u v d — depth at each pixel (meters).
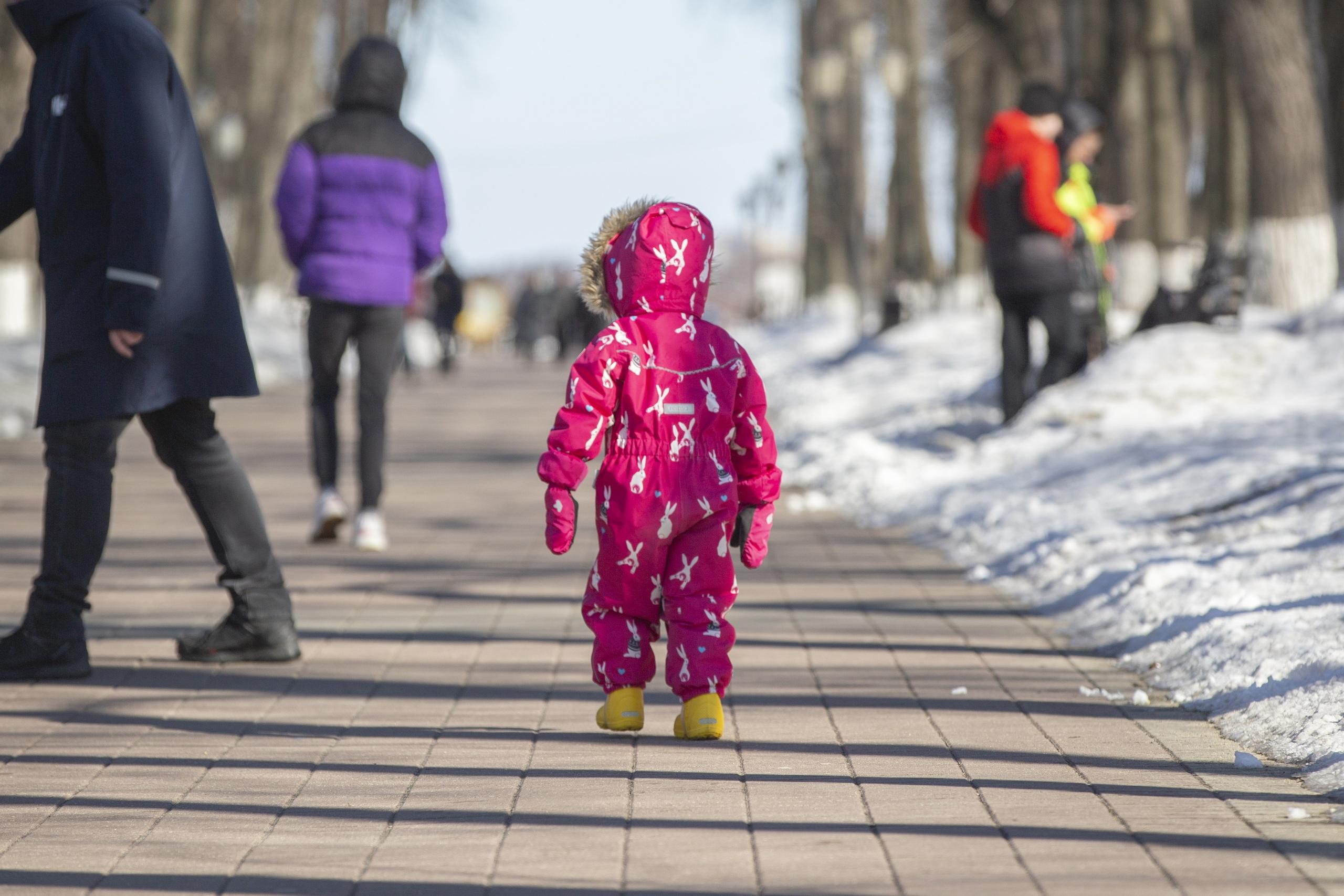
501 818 15.34
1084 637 23.73
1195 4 109.94
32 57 81.56
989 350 71.69
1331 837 14.39
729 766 17.17
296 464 51.84
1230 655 20.34
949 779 16.52
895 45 126.75
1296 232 54.97
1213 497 30.61
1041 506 32.28
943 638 23.88
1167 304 48.38
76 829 15.12
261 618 22.59
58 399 21.14
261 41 144.12
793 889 13.20
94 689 21.12
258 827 15.16
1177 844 14.23
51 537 21.47
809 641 23.67
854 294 160.38
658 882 13.44
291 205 32.78
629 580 18.45
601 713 18.66
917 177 127.19
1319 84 50.00
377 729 19.02
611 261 18.86
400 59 33.59
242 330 22.05
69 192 21.17
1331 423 36.22
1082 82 77.88
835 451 46.94
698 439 18.31
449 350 121.25
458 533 36.16
